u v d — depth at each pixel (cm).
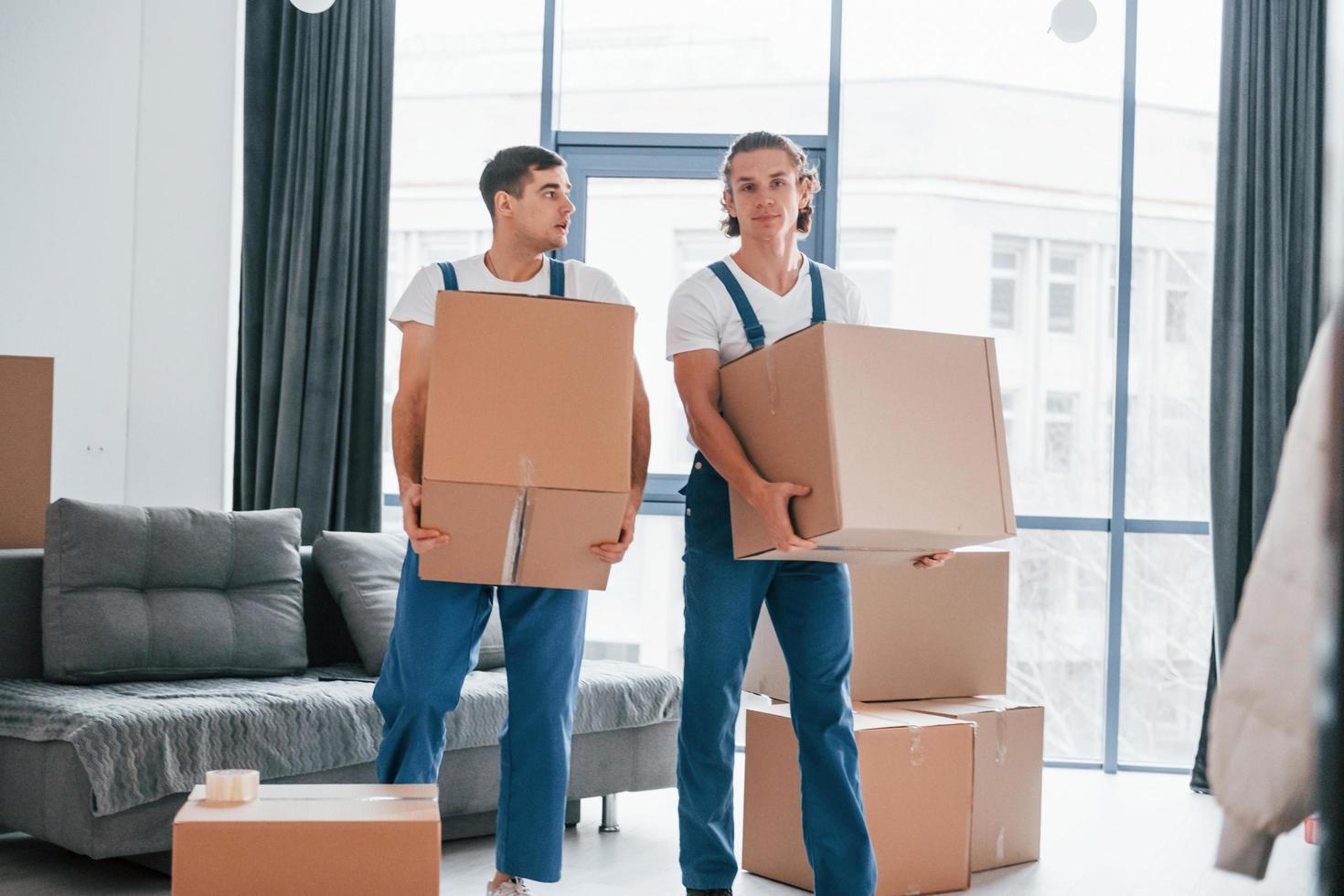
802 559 215
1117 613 466
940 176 479
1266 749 90
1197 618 471
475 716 300
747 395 215
